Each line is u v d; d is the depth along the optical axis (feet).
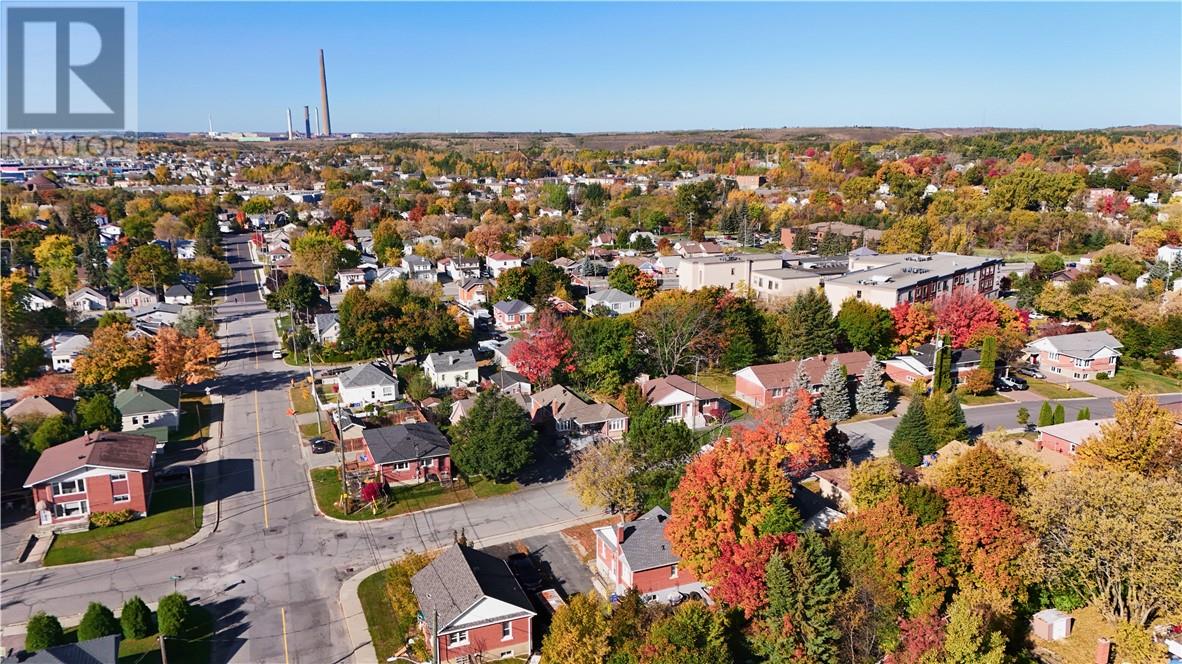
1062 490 142.00
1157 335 312.91
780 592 132.36
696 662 119.75
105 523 185.78
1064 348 308.19
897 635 133.39
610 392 281.74
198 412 265.95
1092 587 143.33
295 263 483.10
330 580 165.07
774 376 275.18
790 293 376.48
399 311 335.26
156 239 600.39
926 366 291.79
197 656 139.85
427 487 208.95
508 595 144.36
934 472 177.99
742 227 622.54
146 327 339.77
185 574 166.81
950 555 143.43
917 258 426.10
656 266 494.59
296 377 306.14
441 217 648.79
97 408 227.81
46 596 158.30
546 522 191.52
